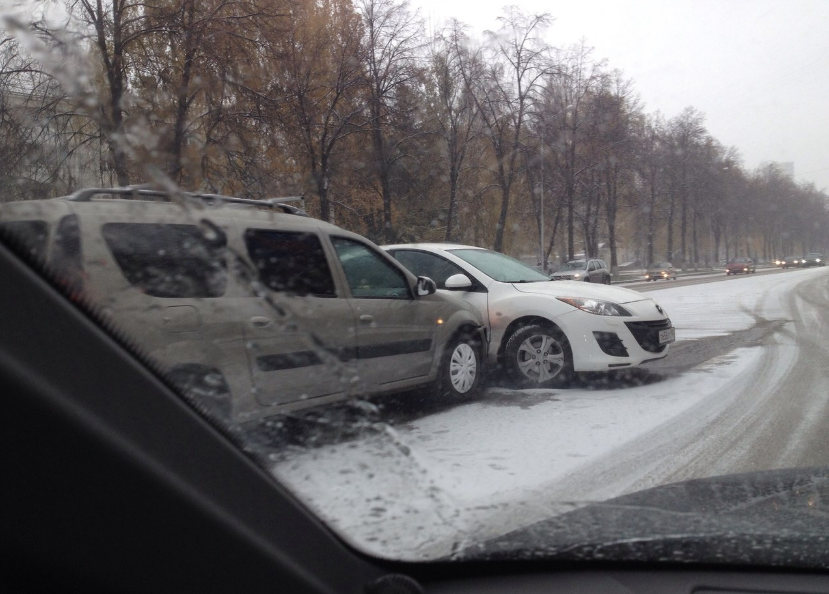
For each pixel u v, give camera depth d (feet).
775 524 7.77
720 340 34.63
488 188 104.22
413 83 77.00
